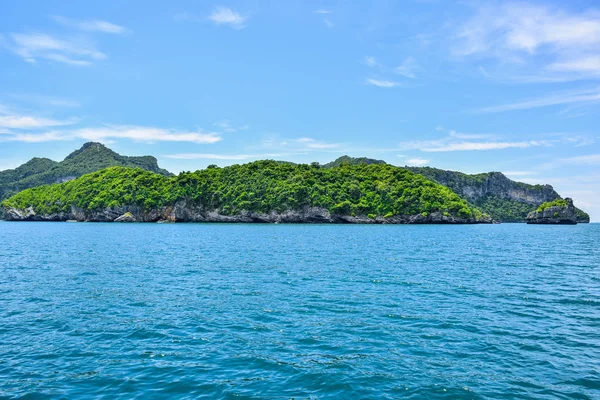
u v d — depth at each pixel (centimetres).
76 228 10262
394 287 2275
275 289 2212
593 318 1638
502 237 7325
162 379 1061
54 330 1473
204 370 1120
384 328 1500
